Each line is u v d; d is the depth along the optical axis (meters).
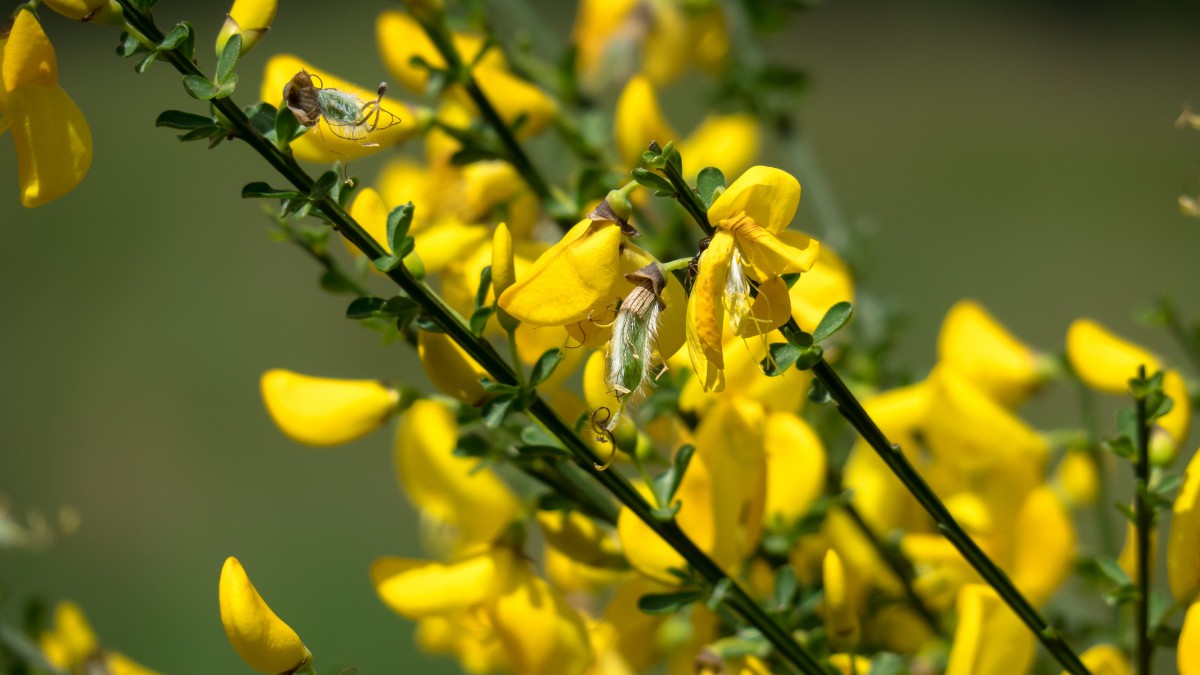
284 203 0.54
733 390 0.60
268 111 0.54
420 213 0.67
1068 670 0.57
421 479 0.63
